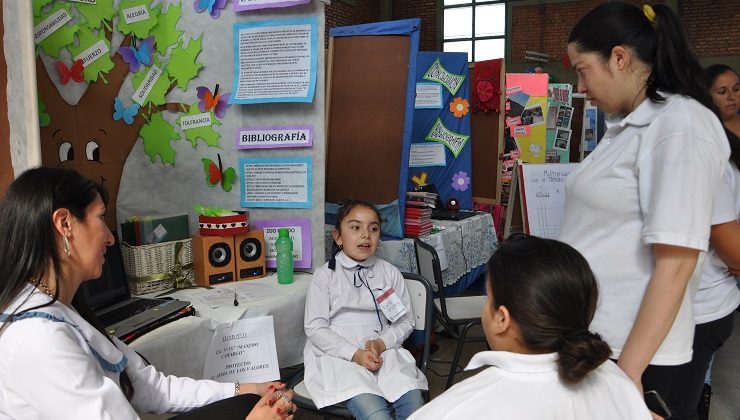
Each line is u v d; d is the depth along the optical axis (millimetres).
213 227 2119
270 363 1880
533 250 850
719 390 2730
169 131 2326
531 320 805
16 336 1009
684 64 1066
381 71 2875
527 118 5590
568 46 1195
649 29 1084
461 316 2631
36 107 1540
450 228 3227
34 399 1005
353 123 2939
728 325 1337
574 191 1236
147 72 2248
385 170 2887
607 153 1161
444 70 4031
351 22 11289
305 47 2201
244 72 2252
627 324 1135
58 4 1957
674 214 996
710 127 1031
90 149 2105
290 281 2182
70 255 1094
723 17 10211
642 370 1052
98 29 2086
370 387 1791
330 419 1932
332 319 2068
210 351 1771
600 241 1177
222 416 1354
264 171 2312
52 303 1056
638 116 1107
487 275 892
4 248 1043
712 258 1301
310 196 2283
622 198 1119
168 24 2266
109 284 1829
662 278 1030
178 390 1423
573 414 778
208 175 2352
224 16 2250
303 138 2248
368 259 2127
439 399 825
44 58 1934
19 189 1064
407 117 2812
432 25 12500
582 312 822
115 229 2227
